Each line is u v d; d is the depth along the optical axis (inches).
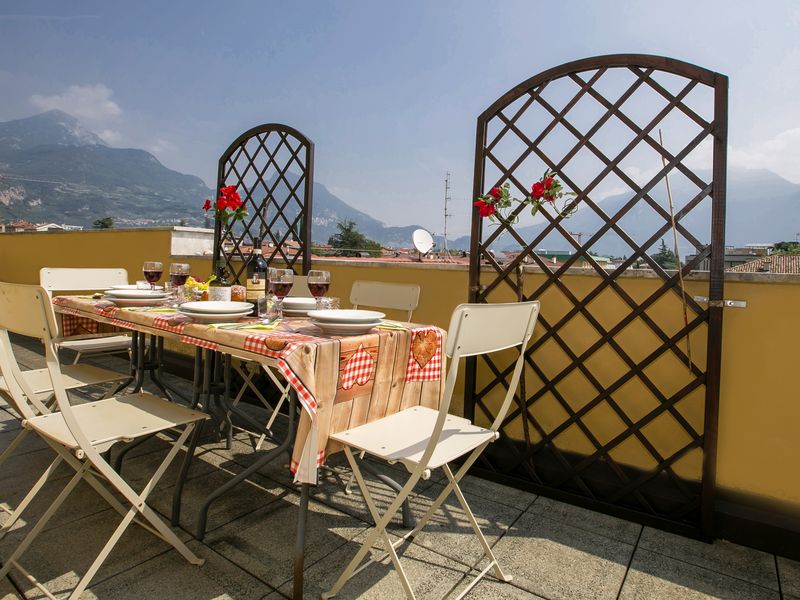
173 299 88.9
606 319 89.2
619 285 86.9
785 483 73.7
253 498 82.5
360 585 60.5
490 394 103.0
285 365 51.2
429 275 113.3
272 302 74.4
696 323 77.7
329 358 55.6
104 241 210.1
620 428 88.6
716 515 76.0
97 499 79.6
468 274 107.4
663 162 80.7
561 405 93.6
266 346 54.2
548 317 95.6
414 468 53.7
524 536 74.7
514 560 67.8
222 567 62.8
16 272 269.7
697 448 81.3
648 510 81.0
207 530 71.8
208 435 110.3
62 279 118.9
